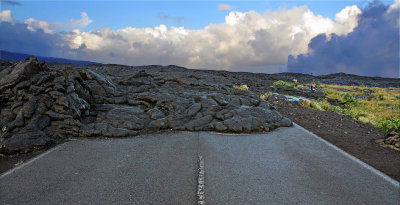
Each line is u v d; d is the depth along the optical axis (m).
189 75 17.28
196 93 10.14
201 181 3.71
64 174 3.96
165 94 8.98
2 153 5.04
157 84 11.63
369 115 13.06
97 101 8.27
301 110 11.26
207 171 4.10
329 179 3.87
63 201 3.14
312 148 5.52
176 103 8.34
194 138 6.20
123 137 6.29
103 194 3.30
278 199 3.21
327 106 13.89
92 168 4.21
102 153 5.02
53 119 6.33
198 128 7.00
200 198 3.21
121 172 4.04
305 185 3.64
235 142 5.91
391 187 3.64
